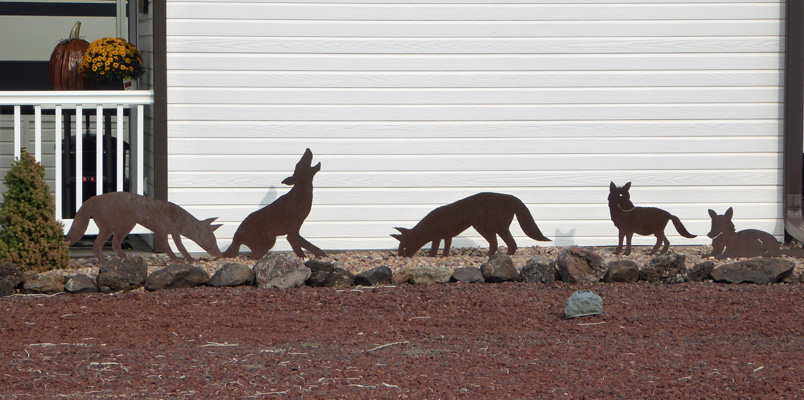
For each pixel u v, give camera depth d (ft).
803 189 46.37
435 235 40.81
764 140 44.62
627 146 44.14
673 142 44.29
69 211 45.16
